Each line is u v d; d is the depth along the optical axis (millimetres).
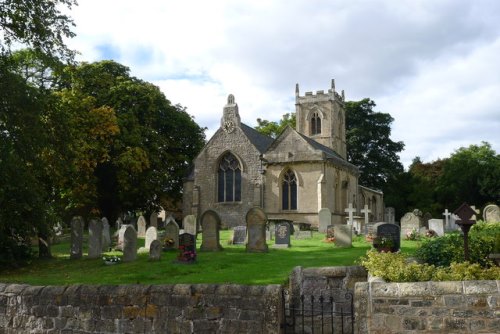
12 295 11102
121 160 43344
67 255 25531
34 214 22844
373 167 71688
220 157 48094
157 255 21266
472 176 67000
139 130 46125
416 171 77312
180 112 53625
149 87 49062
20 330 10883
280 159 45469
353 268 11273
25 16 22531
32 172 23750
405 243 26094
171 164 52219
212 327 9500
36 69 28266
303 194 44438
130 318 10016
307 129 63406
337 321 10609
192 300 9695
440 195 68250
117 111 46188
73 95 39750
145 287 10070
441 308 8336
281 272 16938
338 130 64375
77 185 40156
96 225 23859
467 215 11898
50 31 23266
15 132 22219
